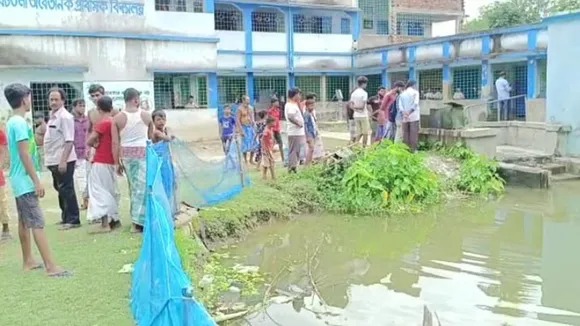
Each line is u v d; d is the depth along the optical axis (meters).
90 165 7.86
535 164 13.83
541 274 7.17
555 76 14.71
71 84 17.83
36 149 9.10
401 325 5.69
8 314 4.87
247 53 25.86
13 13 16.59
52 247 6.86
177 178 8.33
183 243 7.02
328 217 10.47
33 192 5.76
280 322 5.78
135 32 19.02
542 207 10.93
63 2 17.42
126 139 7.33
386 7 31.20
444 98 24.22
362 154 11.96
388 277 7.21
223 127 14.08
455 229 9.56
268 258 8.10
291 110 11.61
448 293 6.57
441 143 13.79
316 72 27.84
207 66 21.02
